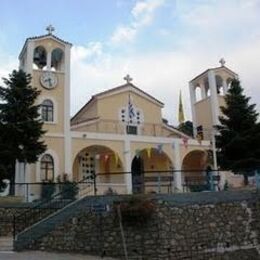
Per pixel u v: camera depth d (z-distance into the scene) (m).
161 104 39.66
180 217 17.39
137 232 16.73
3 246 19.06
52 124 32.94
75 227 18.02
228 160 29.67
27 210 22.44
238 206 19.31
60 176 31.22
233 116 30.12
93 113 37.91
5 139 25.84
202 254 17.44
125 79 38.78
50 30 34.88
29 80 27.95
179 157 36.31
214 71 41.69
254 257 18.80
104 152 35.62
